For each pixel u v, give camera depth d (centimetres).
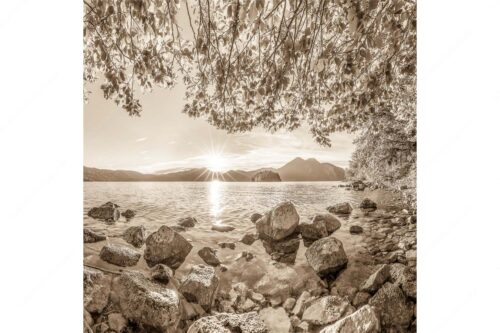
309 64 225
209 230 419
